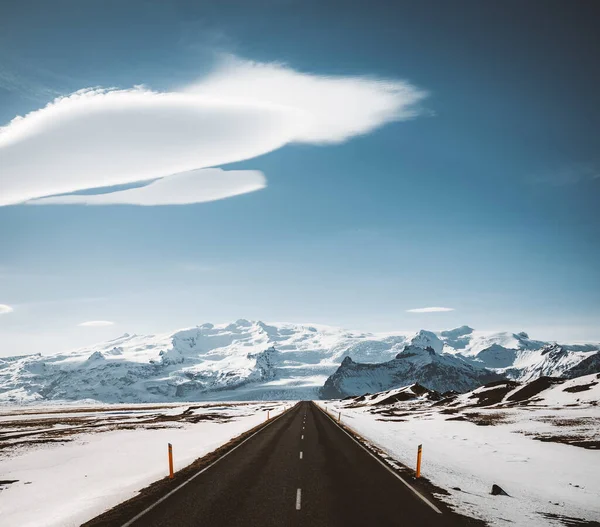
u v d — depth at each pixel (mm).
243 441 32594
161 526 11734
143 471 22484
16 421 95000
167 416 91500
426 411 82812
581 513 14047
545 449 29469
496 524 12203
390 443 32688
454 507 13836
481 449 30375
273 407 130875
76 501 15711
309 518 12414
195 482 17328
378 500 14492
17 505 16594
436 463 23625
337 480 17719
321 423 52938
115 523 12047
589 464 24188
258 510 13211
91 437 45844
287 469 20344
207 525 11773
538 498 16141
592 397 63250
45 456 31250
